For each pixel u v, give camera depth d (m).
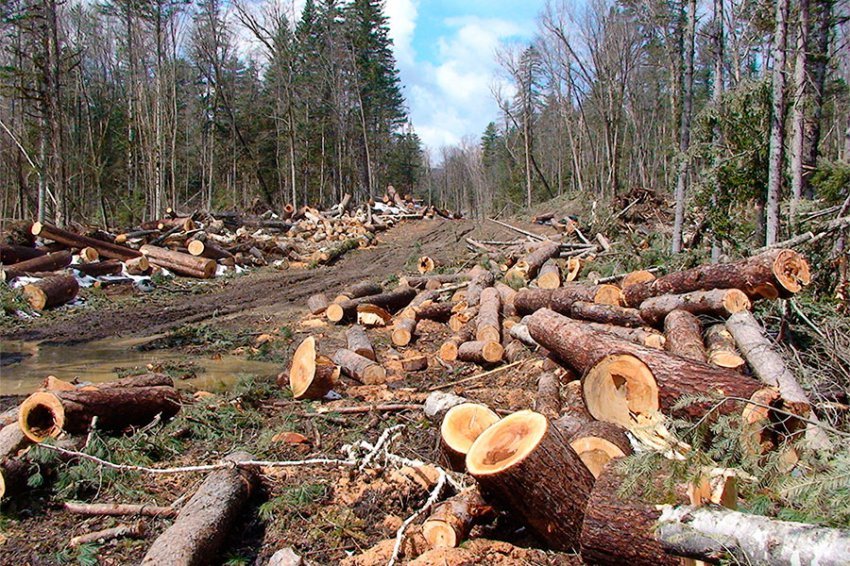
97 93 40.94
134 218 33.66
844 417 5.42
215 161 48.91
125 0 32.28
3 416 5.72
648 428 4.65
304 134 43.62
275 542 4.46
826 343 6.68
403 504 4.89
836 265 8.28
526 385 7.96
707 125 11.73
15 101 29.84
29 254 15.43
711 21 14.63
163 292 15.83
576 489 4.09
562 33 29.62
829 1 12.00
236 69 47.69
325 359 7.70
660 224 18.33
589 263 15.73
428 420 6.50
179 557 3.98
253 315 13.73
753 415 4.56
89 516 4.78
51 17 21.56
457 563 3.90
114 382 6.75
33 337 11.23
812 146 11.56
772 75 10.46
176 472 5.45
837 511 3.03
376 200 37.44
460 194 92.44
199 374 9.16
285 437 6.04
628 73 30.39
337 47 43.03
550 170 60.06
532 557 4.08
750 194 10.93
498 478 4.05
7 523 4.62
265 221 26.72
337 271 20.69
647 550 3.49
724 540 2.99
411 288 14.34
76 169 34.16
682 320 7.18
